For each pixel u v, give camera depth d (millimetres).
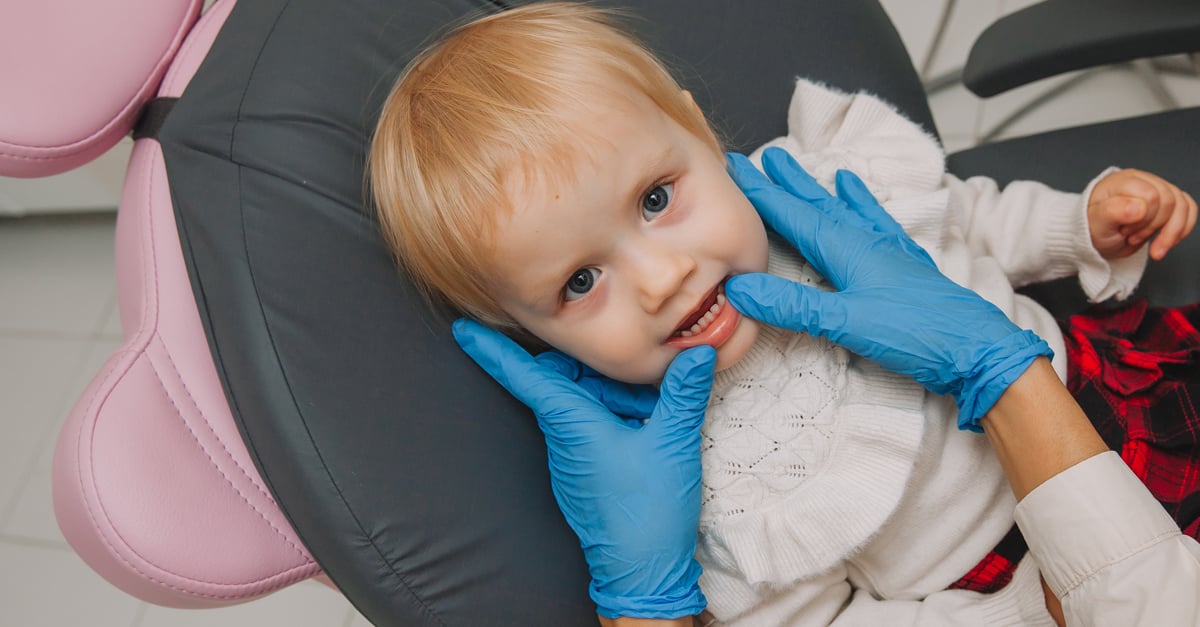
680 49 939
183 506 702
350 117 778
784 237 831
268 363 690
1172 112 1005
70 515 682
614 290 695
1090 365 842
